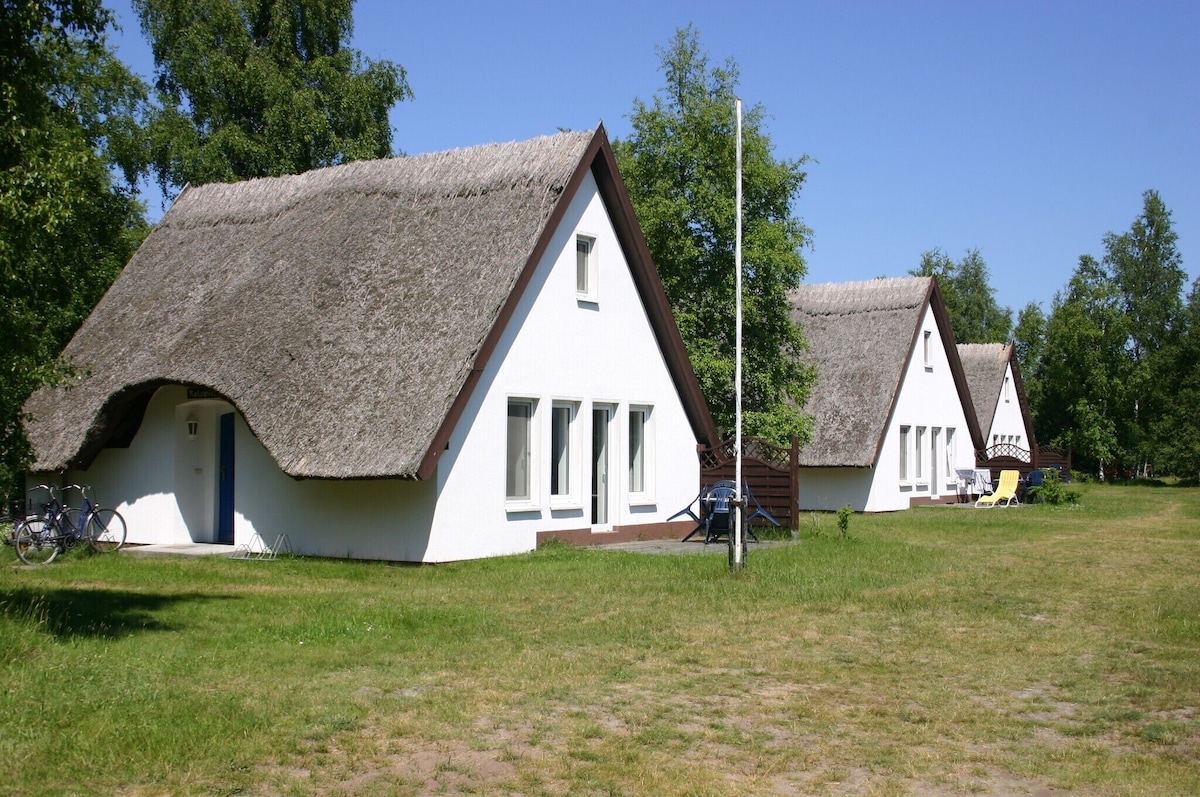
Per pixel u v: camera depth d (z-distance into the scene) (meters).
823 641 12.16
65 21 12.34
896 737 8.53
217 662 10.52
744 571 17.44
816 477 38.50
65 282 27.14
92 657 10.32
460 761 7.79
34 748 7.67
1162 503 44.62
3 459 13.39
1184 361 76.75
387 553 19.56
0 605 12.38
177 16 40.69
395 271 21.41
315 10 42.16
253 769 7.53
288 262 22.75
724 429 33.22
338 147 40.69
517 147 22.81
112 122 32.34
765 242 32.62
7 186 11.26
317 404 19.38
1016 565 19.66
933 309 42.66
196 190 28.17
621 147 35.22
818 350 40.25
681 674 10.50
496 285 20.06
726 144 33.06
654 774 7.53
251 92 40.25
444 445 18.48
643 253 24.12
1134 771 7.76
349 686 9.77
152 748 7.76
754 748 8.19
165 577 17.31
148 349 22.52
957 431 44.91
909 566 19.03
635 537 24.30
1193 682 10.33
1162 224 81.25
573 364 22.50
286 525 20.83
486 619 13.16
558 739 8.34
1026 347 90.75
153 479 22.88
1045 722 9.01
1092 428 76.44
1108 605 14.83
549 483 21.78
